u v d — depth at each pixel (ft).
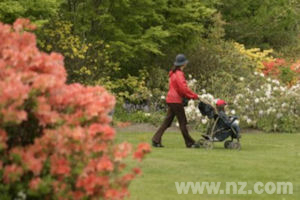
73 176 18.83
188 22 78.07
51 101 19.66
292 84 87.92
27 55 19.81
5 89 17.70
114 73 78.38
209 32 92.22
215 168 37.11
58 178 18.61
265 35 109.50
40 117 18.93
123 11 72.28
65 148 18.63
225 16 105.81
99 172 18.51
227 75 75.56
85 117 19.49
